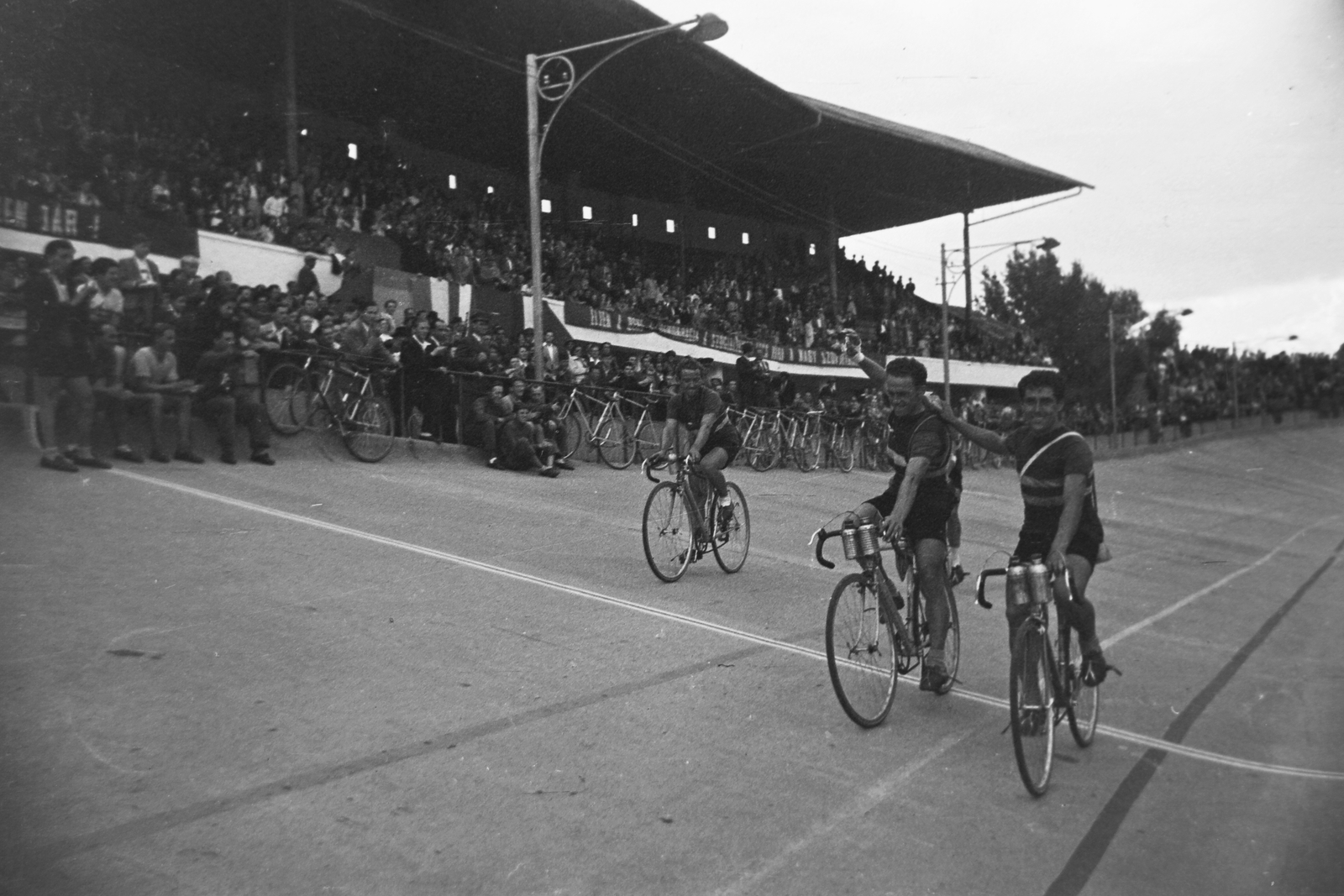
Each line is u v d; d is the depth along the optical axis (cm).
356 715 498
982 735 533
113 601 631
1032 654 460
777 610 791
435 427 1434
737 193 3647
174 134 1823
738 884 365
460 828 395
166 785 411
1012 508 1872
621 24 2289
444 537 922
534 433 1410
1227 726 576
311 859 365
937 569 564
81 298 963
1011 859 390
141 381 1050
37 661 527
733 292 3053
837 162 3259
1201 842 407
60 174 1344
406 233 2003
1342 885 368
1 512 797
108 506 860
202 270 1508
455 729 490
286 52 2020
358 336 1326
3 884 330
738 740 504
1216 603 993
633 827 404
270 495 989
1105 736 551
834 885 367
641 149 3178
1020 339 2583
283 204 1753
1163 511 1609
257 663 557
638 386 1764
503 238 2342
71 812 383
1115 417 2005
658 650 650
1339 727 571
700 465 884
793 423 2005
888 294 3722
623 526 1094
